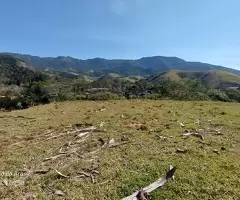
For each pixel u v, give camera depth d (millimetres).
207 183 7582
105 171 8484
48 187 7656
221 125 14367
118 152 10203
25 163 9555
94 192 7293
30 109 22891
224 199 6832
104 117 16859
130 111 18797
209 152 10039
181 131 13023
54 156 10078
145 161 9133
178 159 9273
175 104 22484
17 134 13789
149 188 7227
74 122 15773
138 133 12703
